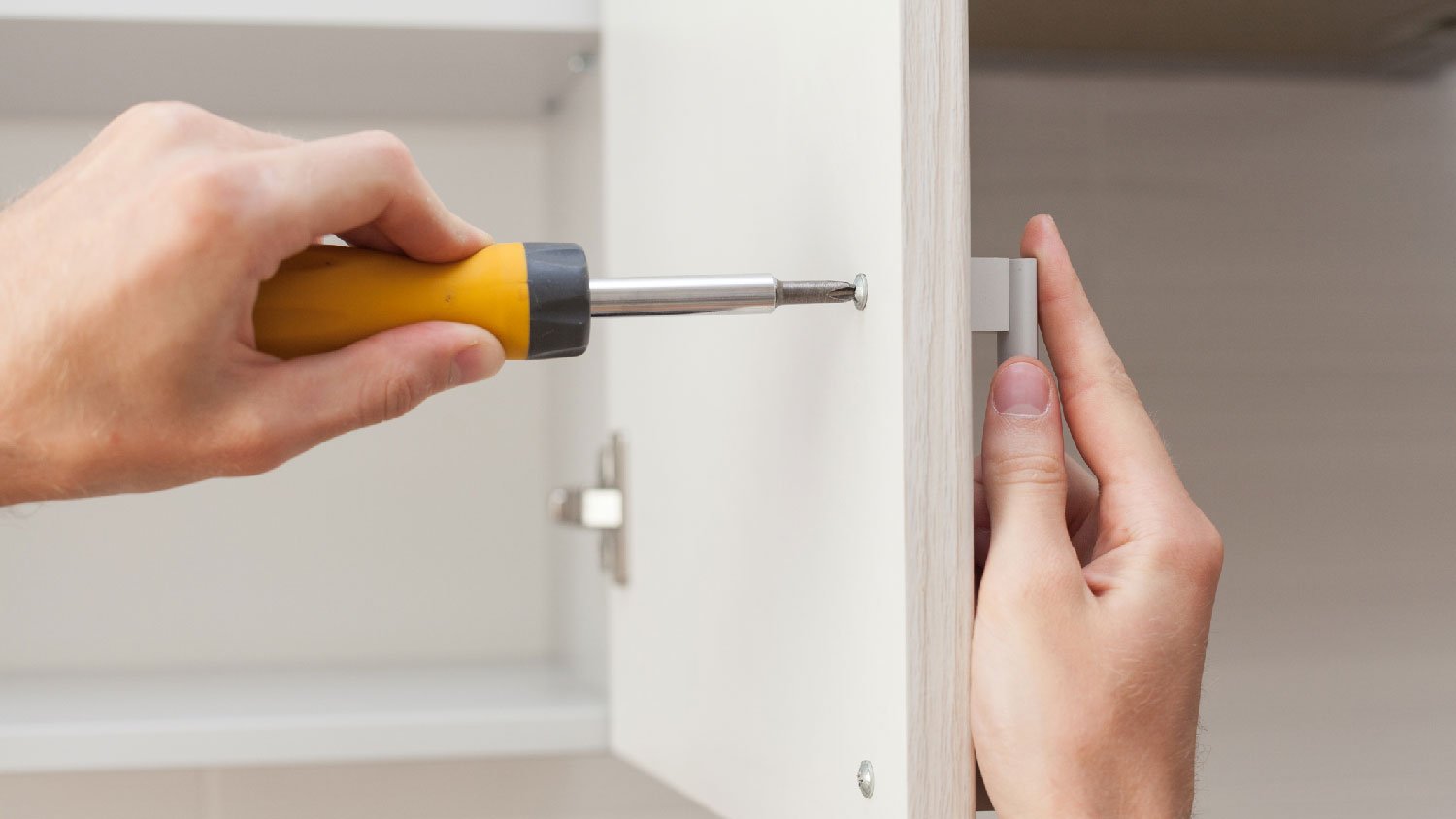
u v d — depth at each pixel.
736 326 0.42
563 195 0.78
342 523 0.83
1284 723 0.78
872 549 0.31
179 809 0.80
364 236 0.33
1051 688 0.31
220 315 0.29
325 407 0.30
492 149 0.84
